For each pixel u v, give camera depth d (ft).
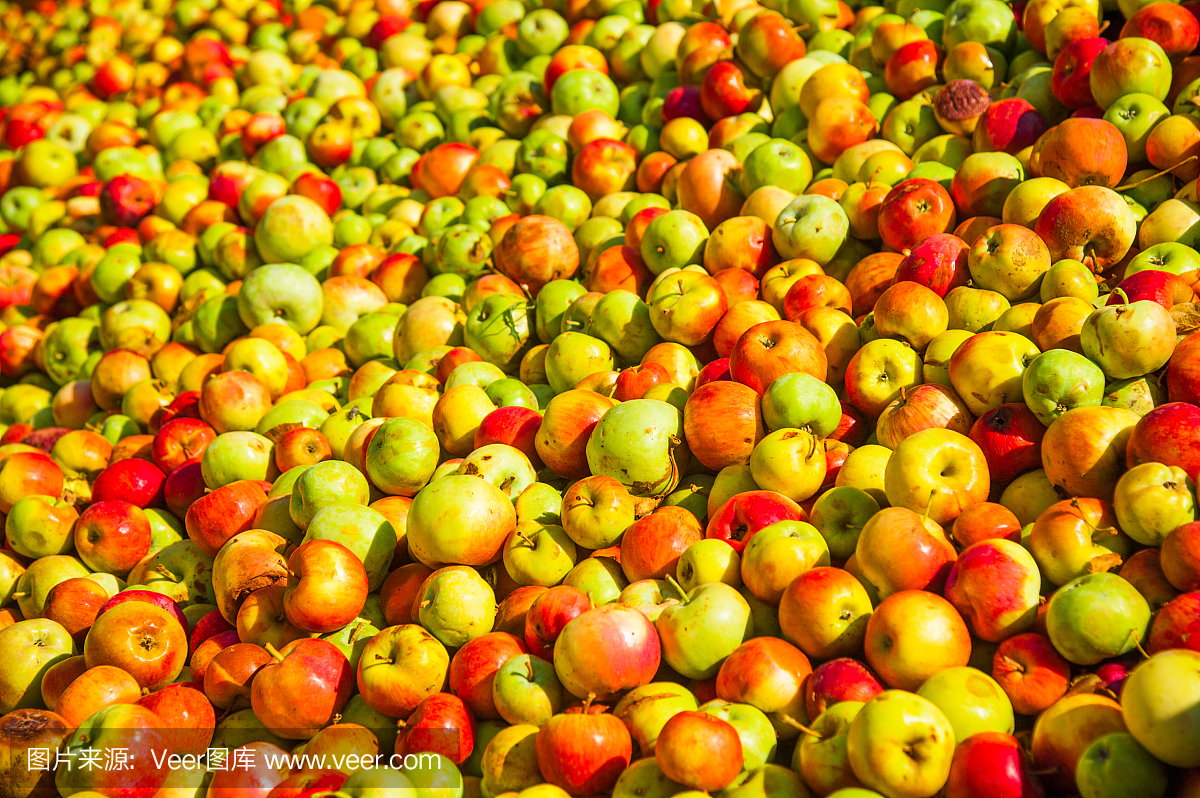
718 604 2.49
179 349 4.30
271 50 6.59
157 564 3.27
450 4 5.97
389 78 5.43
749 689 2.38
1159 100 3.38
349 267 4.27
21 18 8.45
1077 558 2.40
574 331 3.54
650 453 2.87
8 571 3.39
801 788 2.25
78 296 4.91
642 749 2.37
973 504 2.61
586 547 2.79
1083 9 3.64
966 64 3.82
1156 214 3.12
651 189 4.21
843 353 3.11
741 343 3.02
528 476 3.03
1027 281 3.03
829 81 3.86
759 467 2.78
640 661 2.45
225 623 2.98
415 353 3.80
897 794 2.13
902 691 2.22
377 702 2.59
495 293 3.78
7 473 3.53
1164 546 2.31
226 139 5.54
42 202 5.88
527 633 2.61
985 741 2.14
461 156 4.61
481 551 2.78
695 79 4.44
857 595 2.45
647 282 3.76
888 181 3.61
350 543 2.86
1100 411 2.57
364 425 3.31
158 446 3.65
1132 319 2.62
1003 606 2.35
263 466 3.43
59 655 2.99
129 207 5.21
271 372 3.83
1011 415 2.70
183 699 2.64
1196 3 3.57
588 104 4.58
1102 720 2.15
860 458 2.78
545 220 3.91
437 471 3.12
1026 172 3.41
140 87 6.64
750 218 3.59
